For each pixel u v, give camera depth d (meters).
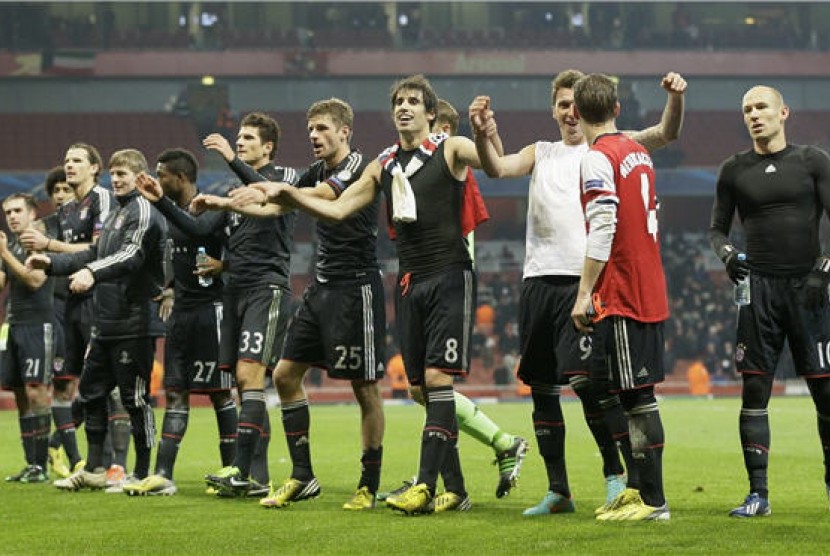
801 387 35.47
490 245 46.78
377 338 7.35
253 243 8.07
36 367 9.86
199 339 8.53
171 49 49.50
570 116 6.84
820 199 6.79
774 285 6.85
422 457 6.78
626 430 6.63
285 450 13.28
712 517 6.52
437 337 6.75
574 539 5.61
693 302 40.50
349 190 7.04
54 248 9.28
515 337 38.00
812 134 51.34
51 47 49.25
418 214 6.79
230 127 47.72
